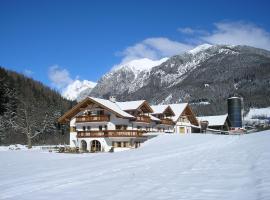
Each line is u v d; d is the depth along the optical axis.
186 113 84.12
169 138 56.84
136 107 64.06
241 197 11.06
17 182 20.77
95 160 34.25
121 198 12.91
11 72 146.38
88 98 63.28
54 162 36.06
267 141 31.02
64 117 66.38
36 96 129.12
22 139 92.81
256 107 179.12
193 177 16.02
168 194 12.75
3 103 96.50
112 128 61.34
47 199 14.19
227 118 100.25
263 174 14.36
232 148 29.38
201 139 51.66
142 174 18.80
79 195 14.38
